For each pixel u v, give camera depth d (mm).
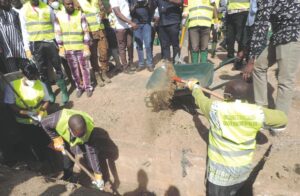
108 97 6090
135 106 5652
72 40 5828
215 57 7996
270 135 4500
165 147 4816
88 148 4680
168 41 6500
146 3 6363
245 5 6164
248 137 3279
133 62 7867
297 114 4789
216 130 3398
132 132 5191
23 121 5020
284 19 3715
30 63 5098
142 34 6688
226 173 3420
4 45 5469
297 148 4203
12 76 4824
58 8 5801
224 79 6168
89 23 6191
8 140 5227
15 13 5664
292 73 3939
